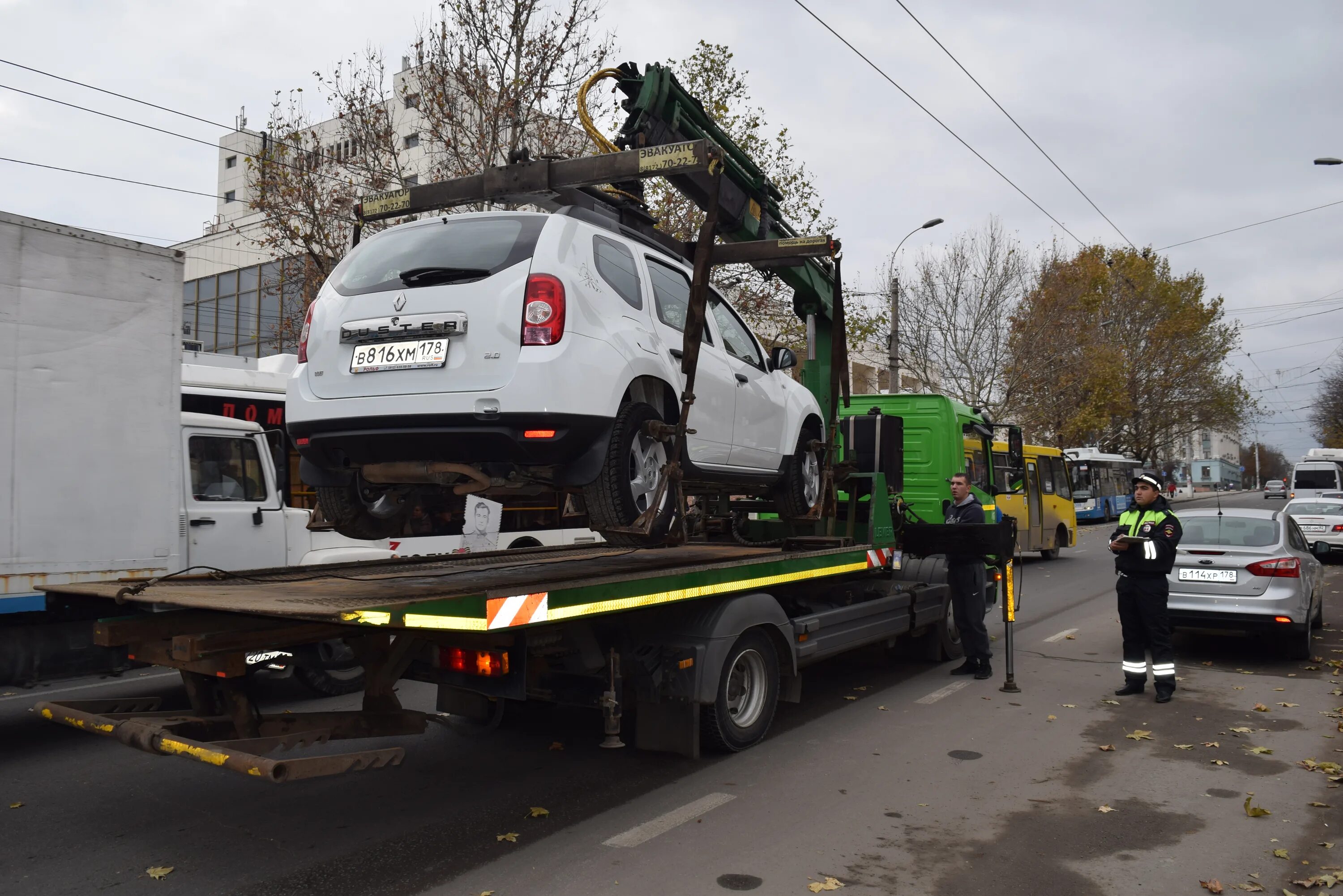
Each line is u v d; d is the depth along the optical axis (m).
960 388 34.09
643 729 5.64
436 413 4.62
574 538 10.60
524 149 5.41
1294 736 6.46
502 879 4.02
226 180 43.97
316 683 7.52
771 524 9.08
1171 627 7.66
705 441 6.07
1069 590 15.66
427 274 4.86
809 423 7.95
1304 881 4.01
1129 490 39.94
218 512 7.32
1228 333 46.84
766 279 8.32
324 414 4.90
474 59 16.33
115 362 5.73
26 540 5.29
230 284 32.44
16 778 5.59
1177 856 4.30
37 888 3.97
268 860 4.26
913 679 8.49
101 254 5.69
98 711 4.80
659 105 6.79
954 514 8.88
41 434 5.38
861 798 5.11
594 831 4.61
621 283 5.43
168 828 4.71
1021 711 7.23
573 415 4.63
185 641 4.16
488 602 4.16
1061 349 35.88
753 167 7.89
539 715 7.09
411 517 6.54
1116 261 45.25
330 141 19.62
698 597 5.58
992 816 4.83
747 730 6.03
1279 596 8.93
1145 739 6.37
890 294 27.38
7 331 5.26
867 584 8.32
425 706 7.25
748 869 4.12
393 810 4.96
